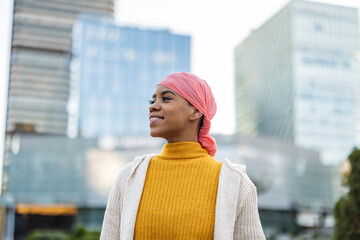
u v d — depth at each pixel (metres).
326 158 75.62
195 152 1.37
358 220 6.09
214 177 1.33
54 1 85.25
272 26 89.62
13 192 51.47
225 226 1.24
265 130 84.69
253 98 91.19
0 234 47.16
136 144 52.25
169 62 81.81
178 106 1.37
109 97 76.44
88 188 51.25
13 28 80.62
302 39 82.81
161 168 1.36
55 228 50.28
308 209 54.47
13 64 77.75
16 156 53.06
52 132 74.62
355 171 6.34
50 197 51.28
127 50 80.12
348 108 80.06
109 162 51.97
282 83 83.38
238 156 52.00
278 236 50.28
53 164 52.44
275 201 52.84
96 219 50.53
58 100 76.50
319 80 80.69
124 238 1.26
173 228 1.25
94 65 77.56
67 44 81.00
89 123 74.06
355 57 84.00
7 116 74.75
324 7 85.38
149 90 78.81
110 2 96.88
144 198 1.32
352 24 85.75
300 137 76.31
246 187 1.33
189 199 1.29
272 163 54.22
